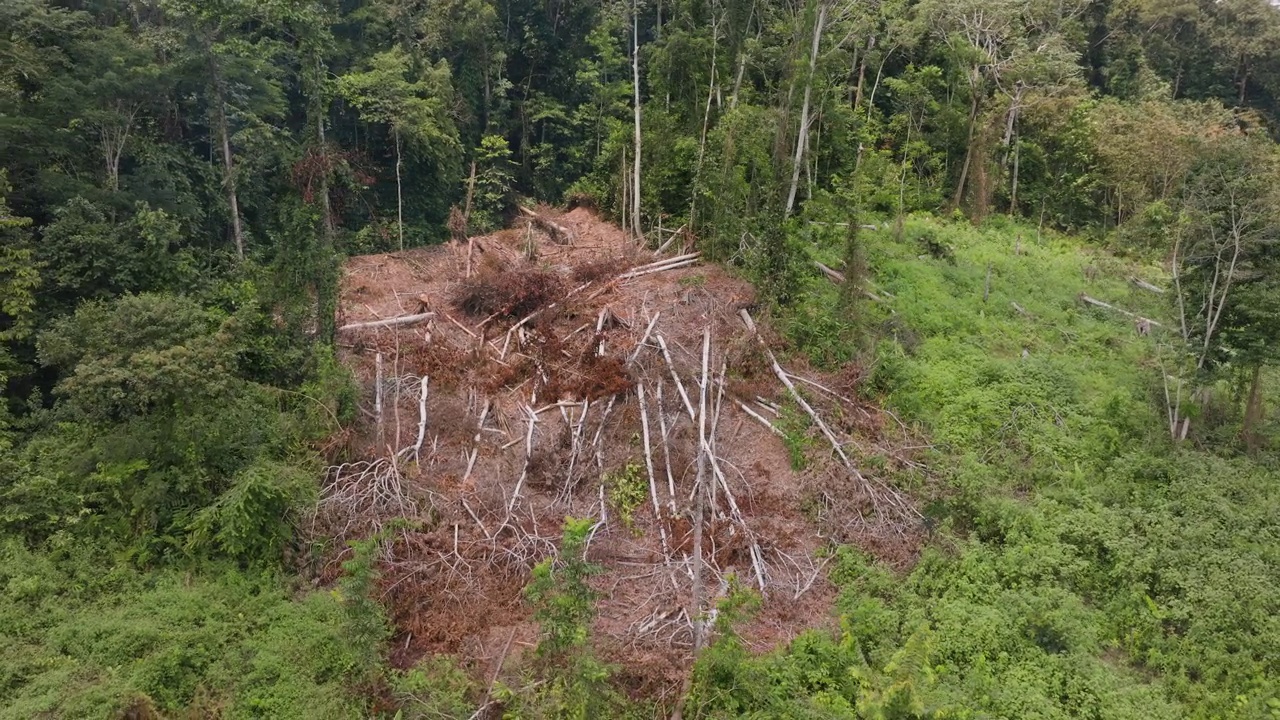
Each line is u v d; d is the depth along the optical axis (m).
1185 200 15.31
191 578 11.32
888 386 16.16
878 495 13.42
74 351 12.45
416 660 10.52
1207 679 10.12
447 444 14.22
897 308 19.20
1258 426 15.06
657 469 13.70
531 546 12.13
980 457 14.66
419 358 15.95
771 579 11.91
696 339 16.14
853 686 9.74
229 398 12.74
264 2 18.59
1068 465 14.52
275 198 22.03
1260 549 11.77
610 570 12.00
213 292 16.30
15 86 16.03
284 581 11.43
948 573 11.83
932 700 8.85
